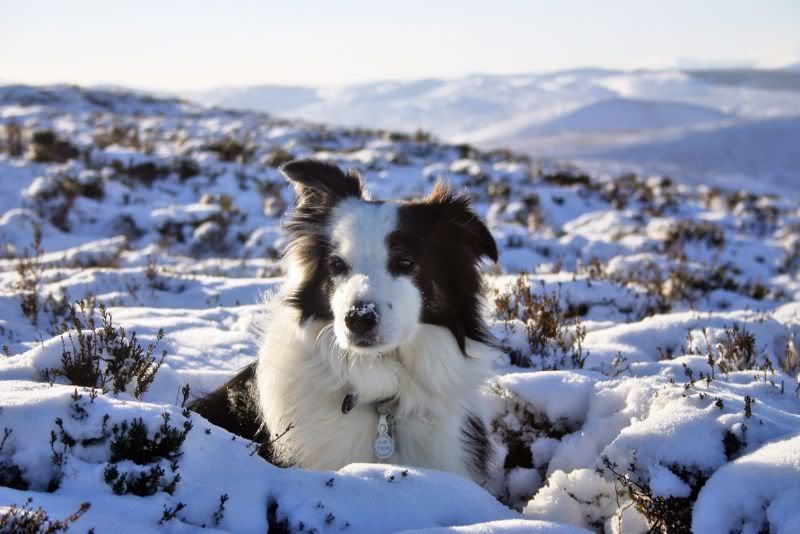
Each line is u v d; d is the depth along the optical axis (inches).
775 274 478.9
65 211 466.9
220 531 91.7
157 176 636.1
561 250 458.0
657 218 647.8
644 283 321.7
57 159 642.2
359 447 137.4
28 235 419.5
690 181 2999.5
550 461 149.1
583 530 98.3
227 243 451.5
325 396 137.5
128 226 466.6
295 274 145.0
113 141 816.9
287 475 105.9
